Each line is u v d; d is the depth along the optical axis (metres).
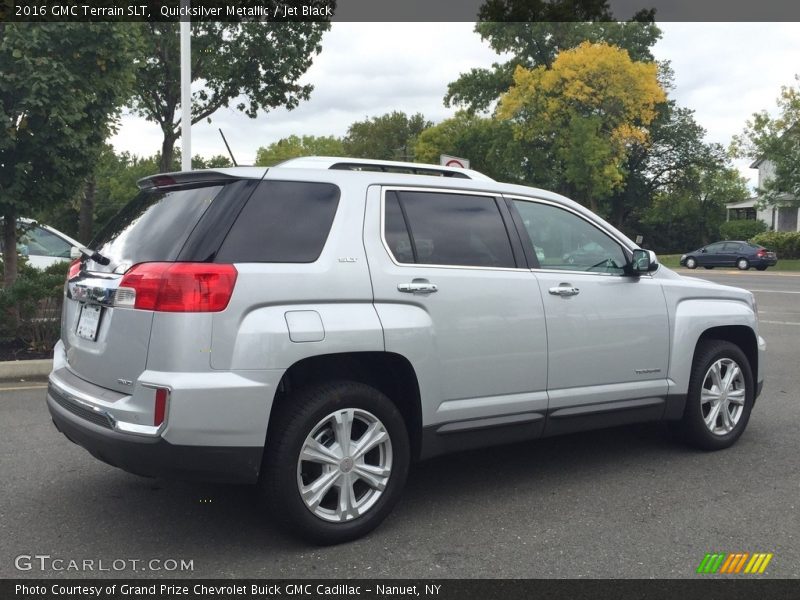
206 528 4.11
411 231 4.28
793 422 6.51
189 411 3.46
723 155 58.94
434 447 4.24
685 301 5.45
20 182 9.35
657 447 5.75
